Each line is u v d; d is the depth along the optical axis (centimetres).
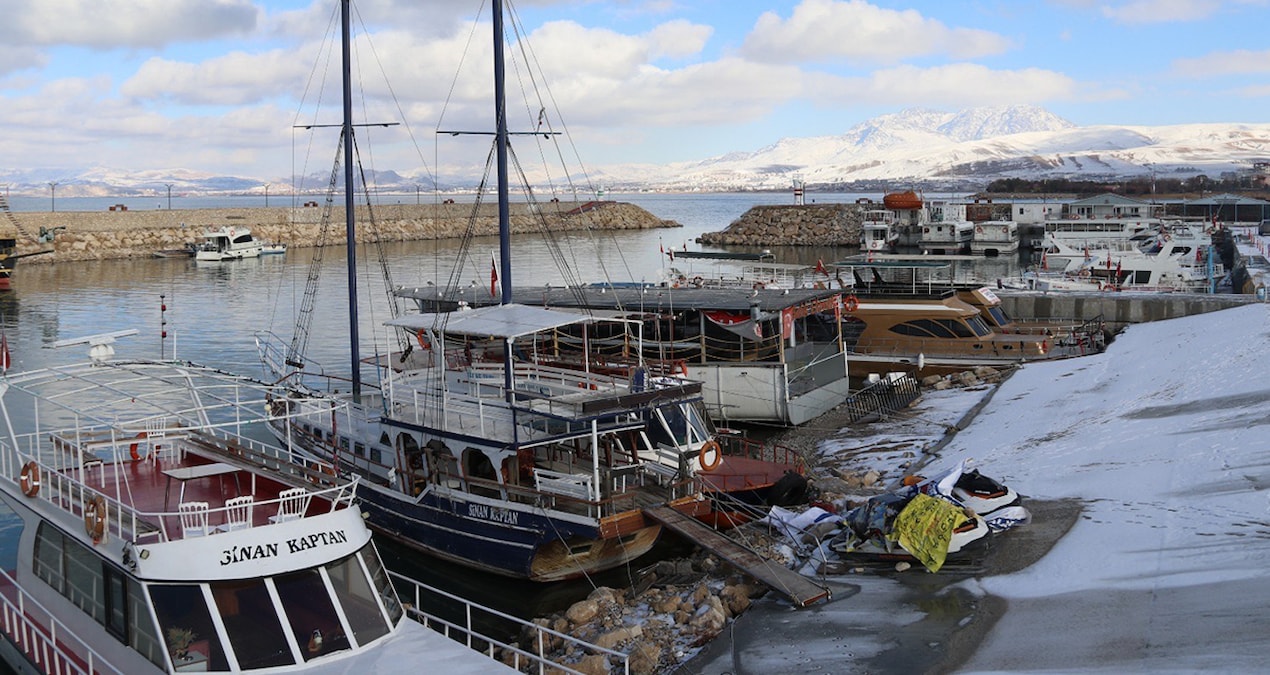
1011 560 2194
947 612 1962
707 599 2131
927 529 2205
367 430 3017
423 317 2902
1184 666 1585
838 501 2808
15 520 3012
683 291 4619
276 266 12200
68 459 2062
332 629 1508
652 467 2694
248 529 1523
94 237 13625
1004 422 3669
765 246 16875
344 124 3750
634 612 2177
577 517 2400
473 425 2669
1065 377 4288
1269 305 4866
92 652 1518
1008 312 6169
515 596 2530
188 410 2228
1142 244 10100
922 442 3550
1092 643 1730
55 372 2106
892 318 5041
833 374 4359
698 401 2920
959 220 13525
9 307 8219
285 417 2314
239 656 1444
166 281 10369
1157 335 4941
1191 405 3259
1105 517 2364
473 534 2605
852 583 2167
